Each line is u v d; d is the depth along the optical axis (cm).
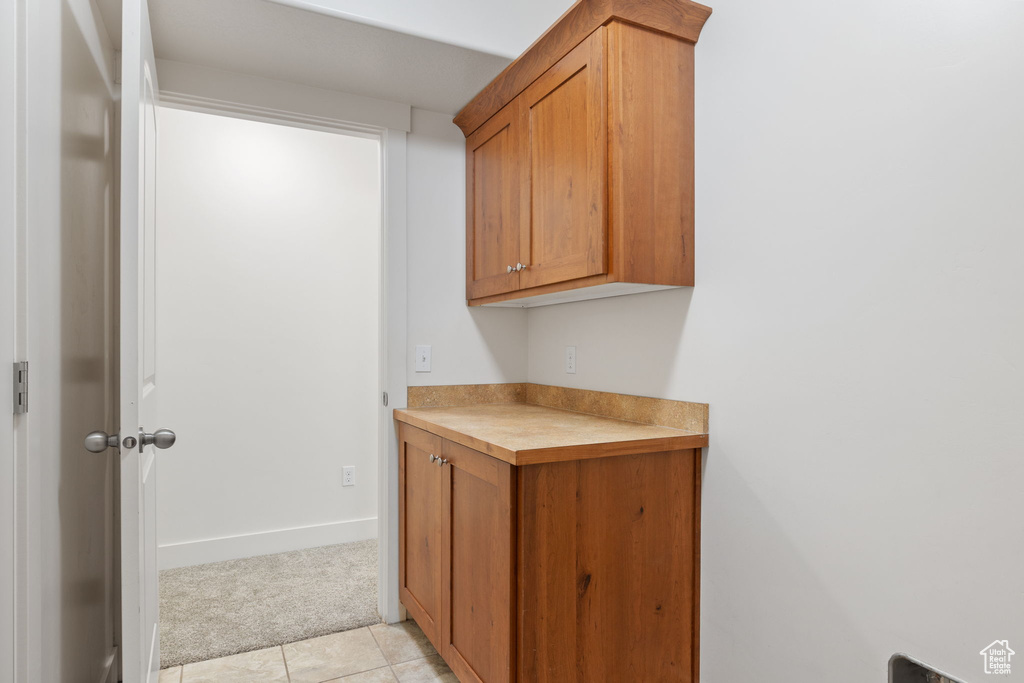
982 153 104
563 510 143
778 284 143
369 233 328
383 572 231
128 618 120
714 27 162
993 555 102
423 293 238
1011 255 100
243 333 297
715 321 161
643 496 155
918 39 114
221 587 259
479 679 158
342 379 320
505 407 239
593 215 160
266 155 303
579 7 160
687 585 163
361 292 325
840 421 129
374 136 233
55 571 120
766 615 145
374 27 175
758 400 148
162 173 280
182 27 174
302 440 310
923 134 113
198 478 287
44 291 112
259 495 300
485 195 224
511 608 140
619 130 155
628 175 156
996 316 102
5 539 92
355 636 219
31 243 103
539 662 140
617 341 200
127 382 120
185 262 284
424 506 203
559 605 143
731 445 156
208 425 289
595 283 164
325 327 316
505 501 142
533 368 254
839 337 129
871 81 123
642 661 155
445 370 242
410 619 233
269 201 303
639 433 164
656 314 183
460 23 198
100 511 170
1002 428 101
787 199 141
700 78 167
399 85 215
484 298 227
